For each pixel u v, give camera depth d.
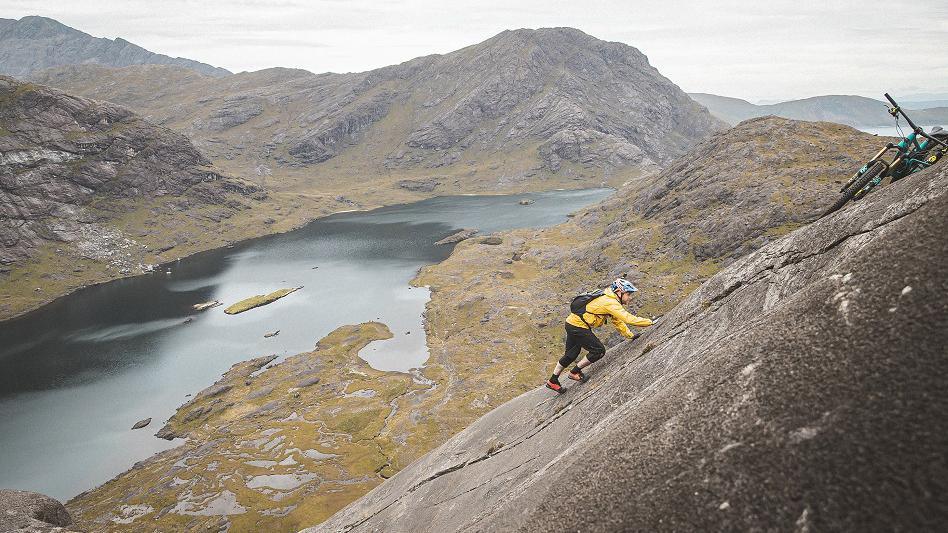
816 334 4.11
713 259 105.88
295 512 62.97
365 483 68.69
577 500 5.10
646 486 4.30
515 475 10.01
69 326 145.38
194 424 88.00
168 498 67.19
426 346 113.81
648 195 167.38
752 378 4.32
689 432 4.43
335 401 91.88
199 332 131.88
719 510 3.40
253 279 183.12
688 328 9.34
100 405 95.94
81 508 66.81
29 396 100.44
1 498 30.42
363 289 159.38
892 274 3.85
